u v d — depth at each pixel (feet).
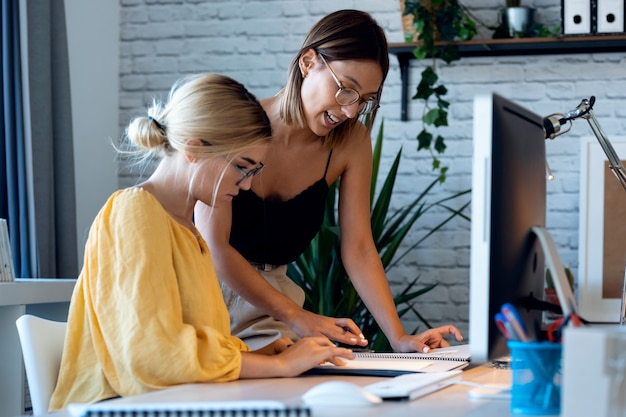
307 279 12.42
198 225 6.98
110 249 5.21
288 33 14.60
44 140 12.79
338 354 5.51
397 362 6.10
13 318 9.58
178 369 4.99
